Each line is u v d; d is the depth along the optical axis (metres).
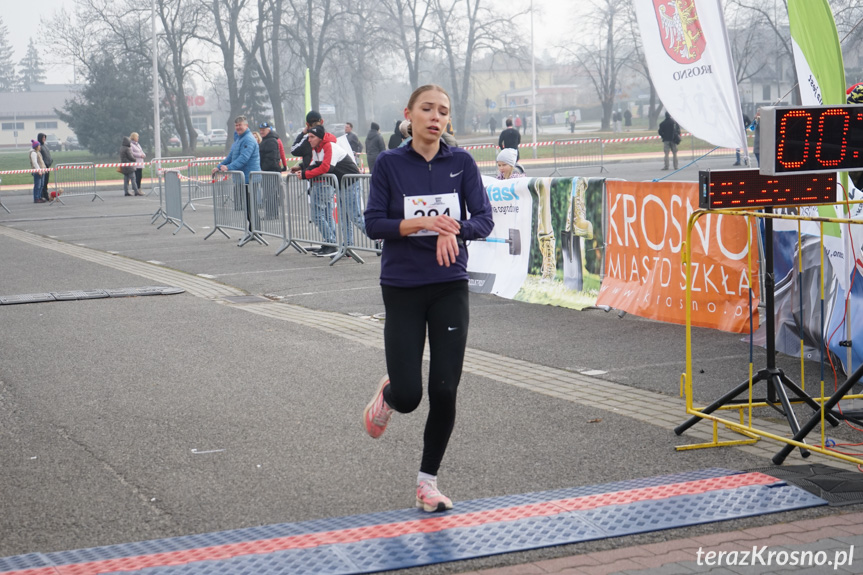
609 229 8.32
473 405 5.56
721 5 7.19
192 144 67.06
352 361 6.75
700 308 7.38
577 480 4.23
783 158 4.40
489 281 9.80
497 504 3.91
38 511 3.97
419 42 70.12
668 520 3.70
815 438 4.82
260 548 3.49
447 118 3.73
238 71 67.06
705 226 7.28
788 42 58.72
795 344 6.51
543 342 7.30
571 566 3.32
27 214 22.19
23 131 119.94
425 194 3.73
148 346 7.36
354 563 3.34
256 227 14.27
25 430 5.18
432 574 3.28
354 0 66.06
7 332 8.02
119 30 61.94
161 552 3.47
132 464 4.57
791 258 6.49
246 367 6.61
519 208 9.44
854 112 4.46
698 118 7.44
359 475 4.35
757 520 3.71
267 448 4.79
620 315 8.15
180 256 13.36
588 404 5.52
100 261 12.99
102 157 66.44
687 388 4.88
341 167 12.24
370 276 10.94
